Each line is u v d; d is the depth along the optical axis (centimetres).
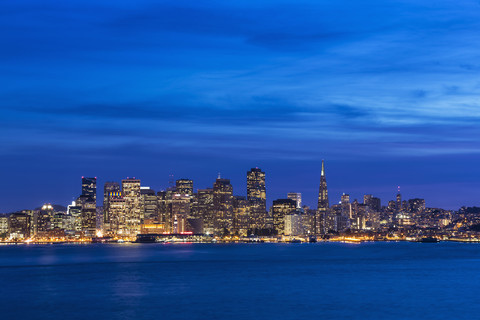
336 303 15150
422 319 12925
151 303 15275
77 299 16212
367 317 13175
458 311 13875
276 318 13050
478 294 16962
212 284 19988
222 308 14375
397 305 14812
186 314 13575
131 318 13138
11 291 18362
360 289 18312
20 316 13588
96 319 13100
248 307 14512
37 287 19475
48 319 13188
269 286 19212
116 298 16325
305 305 14825
